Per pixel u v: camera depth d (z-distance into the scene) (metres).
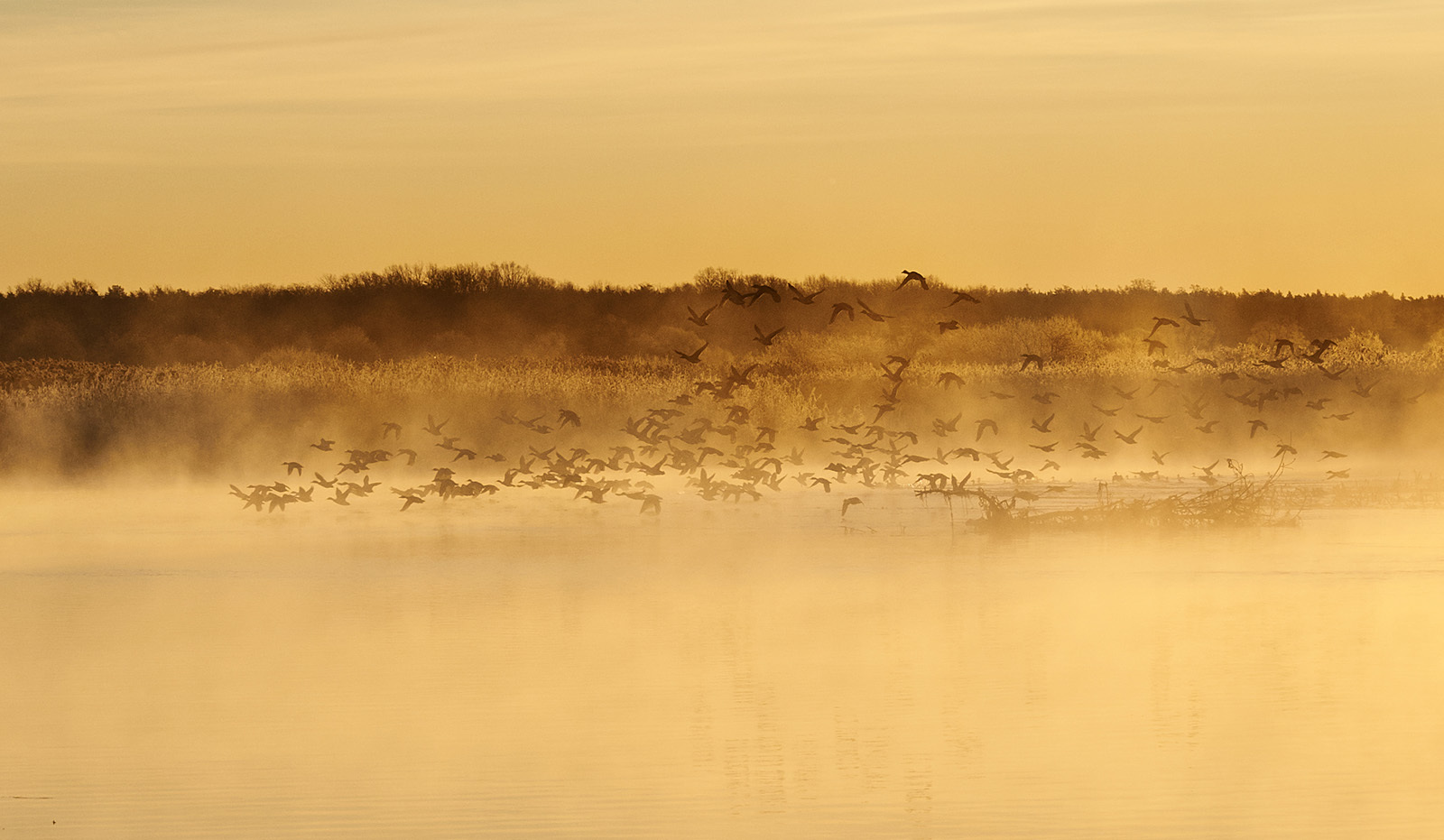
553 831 28.78
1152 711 36.81
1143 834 28.25
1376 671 40.94
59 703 38.66
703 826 28.91
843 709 37.31
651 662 43.00
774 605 52.56
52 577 61.38
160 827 29.16
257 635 47.62
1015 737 34.66
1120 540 71.56
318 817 29.72
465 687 40.12
